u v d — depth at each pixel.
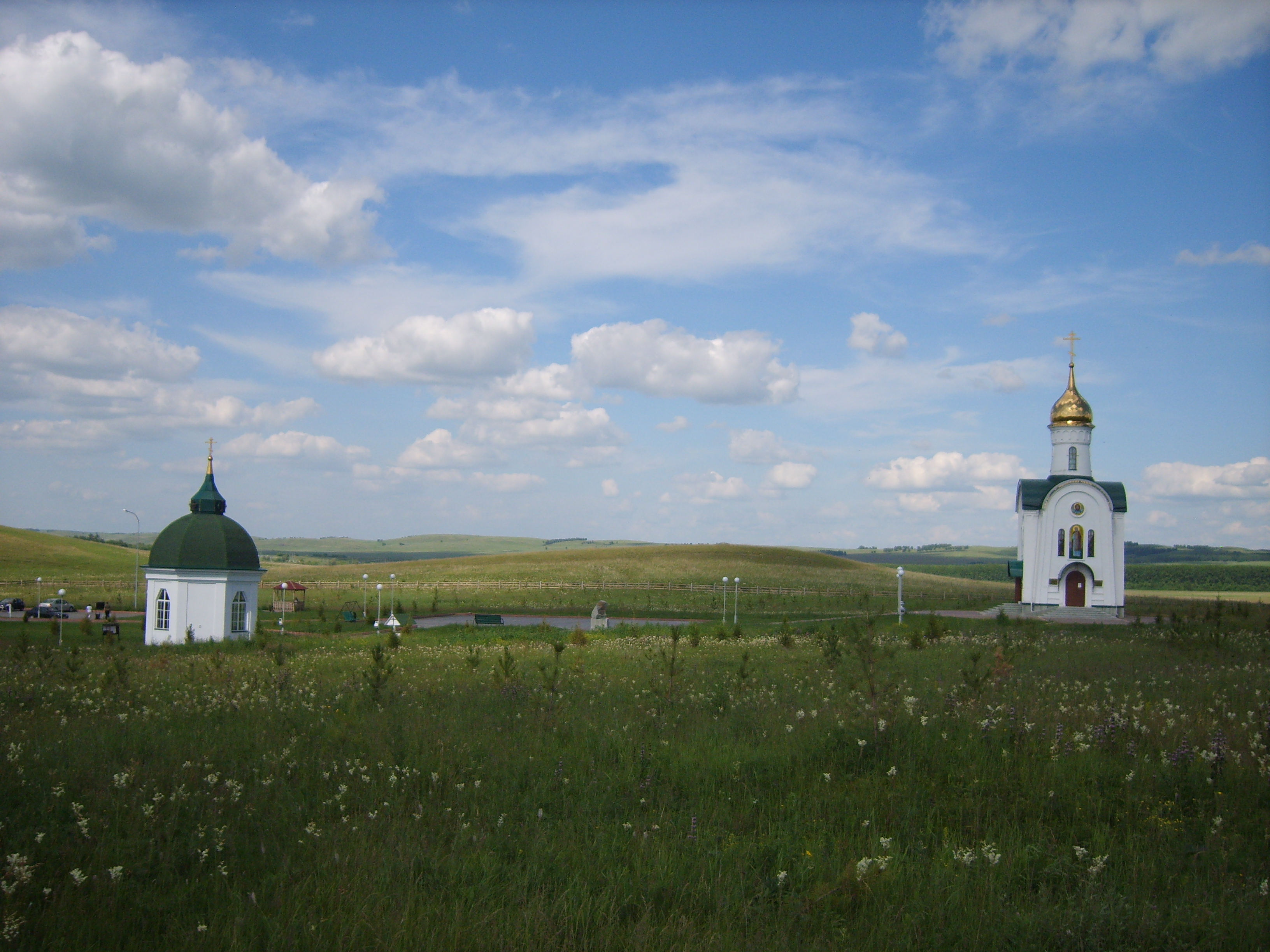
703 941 6.14
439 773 10.26
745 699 15.58
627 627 45.84
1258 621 37.47
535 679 19.98
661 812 8.86
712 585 99.12
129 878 7.05
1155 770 9.56
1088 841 7.95
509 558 127.00
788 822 8.60
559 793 9.70
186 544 42.44
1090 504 55.28
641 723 13.27
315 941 6.04
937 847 7.90
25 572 97.06
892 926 6.35
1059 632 36.47
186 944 6.05
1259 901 6.57
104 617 58.75
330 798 9.44
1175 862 7.43
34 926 6.18
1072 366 57.97
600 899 6.75
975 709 12.88
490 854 7.68
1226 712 13.29
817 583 104.81
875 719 11.48
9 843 7.38
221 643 37.19
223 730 13.09
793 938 6.26
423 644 37.59
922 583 113.75
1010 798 9.02
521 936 6.11
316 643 38.91
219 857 7.68
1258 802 8.80
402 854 7.68
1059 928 6.22
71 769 10.03
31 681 20.42
